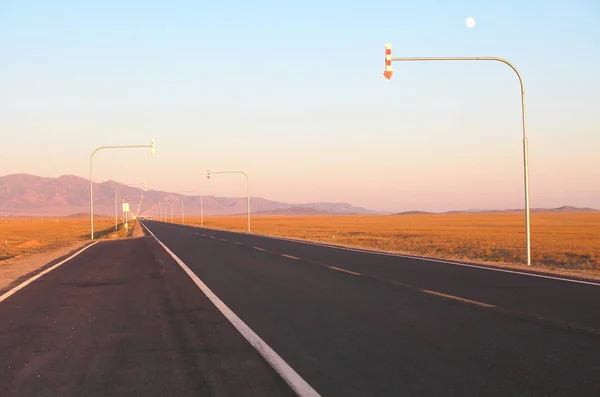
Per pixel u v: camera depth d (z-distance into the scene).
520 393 6.01
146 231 74.81
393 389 6.25
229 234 61.94
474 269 19.92
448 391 6.13
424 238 51.75
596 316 10.32
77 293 15.16
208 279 18.00
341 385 6.43
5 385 6.66
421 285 15.41
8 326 10.45
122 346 8.64
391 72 19.39
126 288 16.11
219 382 6.62
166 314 11.55
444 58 21.47
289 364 7.38
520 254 30.88
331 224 119.31
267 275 18.94
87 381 6.77
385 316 10.77
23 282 18.09
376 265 21.94
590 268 23.25
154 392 6.29
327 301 12.86
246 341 8.80
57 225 149.62
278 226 106.00
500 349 7.94
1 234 83.94
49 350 8.46
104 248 38.47
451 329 9.40
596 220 128.12
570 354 7.57
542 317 10.29
